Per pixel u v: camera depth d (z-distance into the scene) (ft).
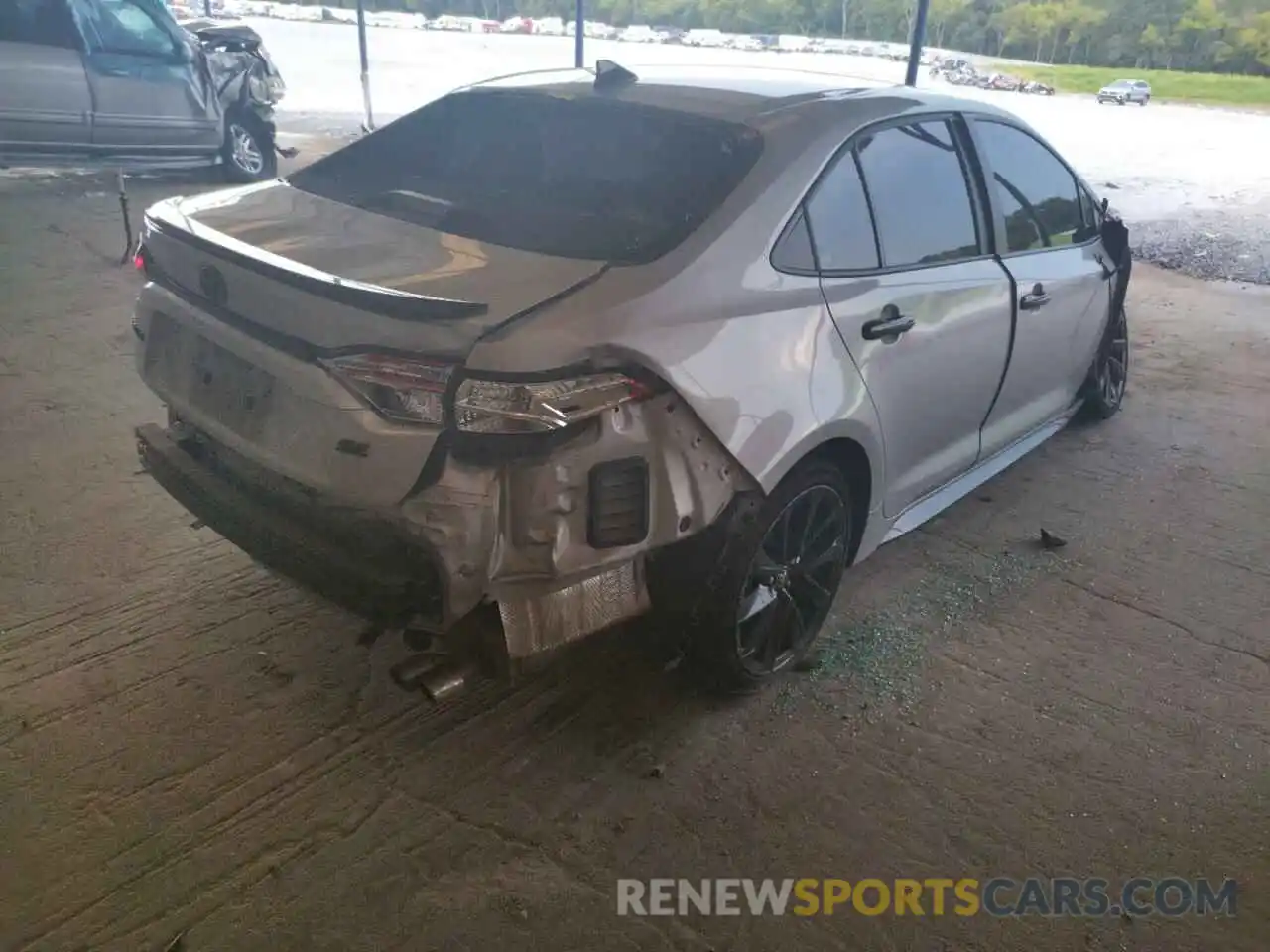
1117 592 11.74
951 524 13.20
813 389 8.63
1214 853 8.08
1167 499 14.17
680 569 8.23
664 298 7.51
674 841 7.89
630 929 7.11
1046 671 10.21
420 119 10.59
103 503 12.13
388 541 7.28
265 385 7.73
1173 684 10.11
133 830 7.64
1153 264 28.50
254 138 32.30
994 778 8.73
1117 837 8.18
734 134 9.07
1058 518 13.50
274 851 7.55
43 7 26.25
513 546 7.12
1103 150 42.88
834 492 9.52
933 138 10.71
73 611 10.09
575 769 8.56
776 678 9.86
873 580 11.73
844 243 9.29
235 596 10.50
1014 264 11.81
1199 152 43.52
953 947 7.16
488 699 9.31
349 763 8.45
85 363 16.39
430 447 6.79
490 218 8.71
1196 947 7.27
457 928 7.03
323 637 9.95
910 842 8.02
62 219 25.71
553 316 6.99
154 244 8.86
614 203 8.69
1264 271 28.12
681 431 7.60
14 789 7.91
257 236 8.50
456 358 6.69
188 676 9.29
